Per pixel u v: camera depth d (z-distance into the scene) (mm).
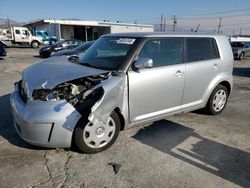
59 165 3527
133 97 4055
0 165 3465
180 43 4715
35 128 3445
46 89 3521
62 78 3656
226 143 4375
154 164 3637
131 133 4578
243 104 6785
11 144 4023
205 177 3393
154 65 4309
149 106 4312
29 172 3352
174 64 4578
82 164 3570
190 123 5160
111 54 4332
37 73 3990
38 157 3689
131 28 45562
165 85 4418
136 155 3850
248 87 9336
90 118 3488
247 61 21344
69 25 43031
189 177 3375
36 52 24016
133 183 3213
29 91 3615
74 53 10906
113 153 3879
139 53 4145
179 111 4836
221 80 5438
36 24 45344
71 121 3510
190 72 4785
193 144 4277
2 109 5641
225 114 5832
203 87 5133
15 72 11164
